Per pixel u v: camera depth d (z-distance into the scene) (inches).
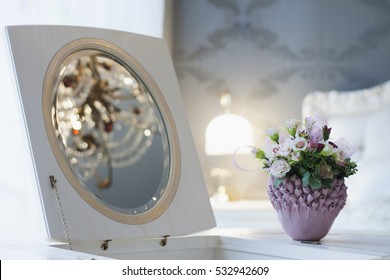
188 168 66.1
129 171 61.9
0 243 60.0
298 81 183.8
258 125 184.9
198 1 188.1
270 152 65.1
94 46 63.6
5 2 91.9
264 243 62.3
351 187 158.2
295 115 183.6
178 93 69.3
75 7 109.6
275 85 184.7
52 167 55.7
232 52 186.4
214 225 66.1
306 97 177.3
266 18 185.6
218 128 169.2
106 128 61.7
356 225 144.4
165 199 62.9
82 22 111.9
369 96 171.3
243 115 185.5
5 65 91.9
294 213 63.5
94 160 59.7
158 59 69.0
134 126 63.9
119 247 59.7
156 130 65.4
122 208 59.7
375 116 168.4
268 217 158.4
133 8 132.0
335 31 183.2
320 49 183.5
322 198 62.8
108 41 65.0
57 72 59.4
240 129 168.9
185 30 187.9
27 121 55.7
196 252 65.9
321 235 63.9
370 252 54.4
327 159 63.6
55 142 57.0
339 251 54.9
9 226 92.6
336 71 182.7
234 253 65.6
